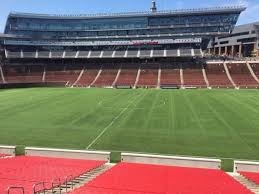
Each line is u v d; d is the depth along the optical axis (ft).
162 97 193.77
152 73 295.07
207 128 109.50
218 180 49.96
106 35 345.92
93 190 40.29
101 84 280.51
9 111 144.87
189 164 69.10
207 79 274.36
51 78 299.17
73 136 101.55
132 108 151.43
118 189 41.06
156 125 115.03
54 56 328.08
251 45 419.54
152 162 71.26
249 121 119.44
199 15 328.70
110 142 94.43
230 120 121.70
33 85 275.18
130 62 326.44
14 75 295.69
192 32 330.75
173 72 292.40
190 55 308.40
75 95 205.87
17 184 44.01
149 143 92.63
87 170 57.21
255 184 51.31
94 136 101.30
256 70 278.87
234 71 281.13
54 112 142.10
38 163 63.52
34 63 326.65
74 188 44.57
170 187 43.42
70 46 339.36
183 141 94.07
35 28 346.54
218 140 94.48
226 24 324.39
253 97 189.16
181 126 113.09
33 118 129.29
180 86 264.52
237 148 86.53
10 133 105.50
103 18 344.90
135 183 45.27
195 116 130.11
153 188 42.50
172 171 58.13
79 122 121.70
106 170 60.54
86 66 321.11
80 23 350.02
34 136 101.71
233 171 67.56
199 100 178.19
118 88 260.83
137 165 64.59
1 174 51.24
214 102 169.17
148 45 328.90
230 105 157.89
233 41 433.07
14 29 341.41
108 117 130.31
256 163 65.62
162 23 336.49
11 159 68.80
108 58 330.34
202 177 52.49
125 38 336.90
